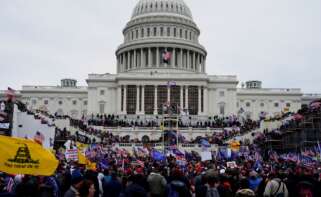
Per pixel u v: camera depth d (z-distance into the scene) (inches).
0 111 1568.7
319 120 2460.6
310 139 2476.6
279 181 678.5
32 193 538.6
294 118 2755.9
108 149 2581.2
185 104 5511.8
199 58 6569.9
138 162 1509.6
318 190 674.2
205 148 2352.4
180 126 4574.3
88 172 684.7
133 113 5492.1
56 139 2603.3
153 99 5511.8
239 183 766.5
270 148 2824.8
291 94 6476.4
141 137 4478.3
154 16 6486.2
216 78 5757.9
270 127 3511.3
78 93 6491.1
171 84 5073.8
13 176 700.0
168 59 5767.7
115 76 5698.8
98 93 5689.0
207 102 5644.7
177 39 6289.4
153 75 5536.4
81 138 3265.3
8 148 561.3
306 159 1688.0
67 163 1151.6
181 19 6550.2
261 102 6491.1
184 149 3681.1
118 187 718.5
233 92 5723.4
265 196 676.7
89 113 5639.8
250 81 6899.6
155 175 609.6
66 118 3457.2
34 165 571.2
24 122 1755.7
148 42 6220.5
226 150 2175.2
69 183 724.7
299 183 591.5
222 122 4692.4
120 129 4483.3
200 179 710.5
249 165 1382.9
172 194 641.6
